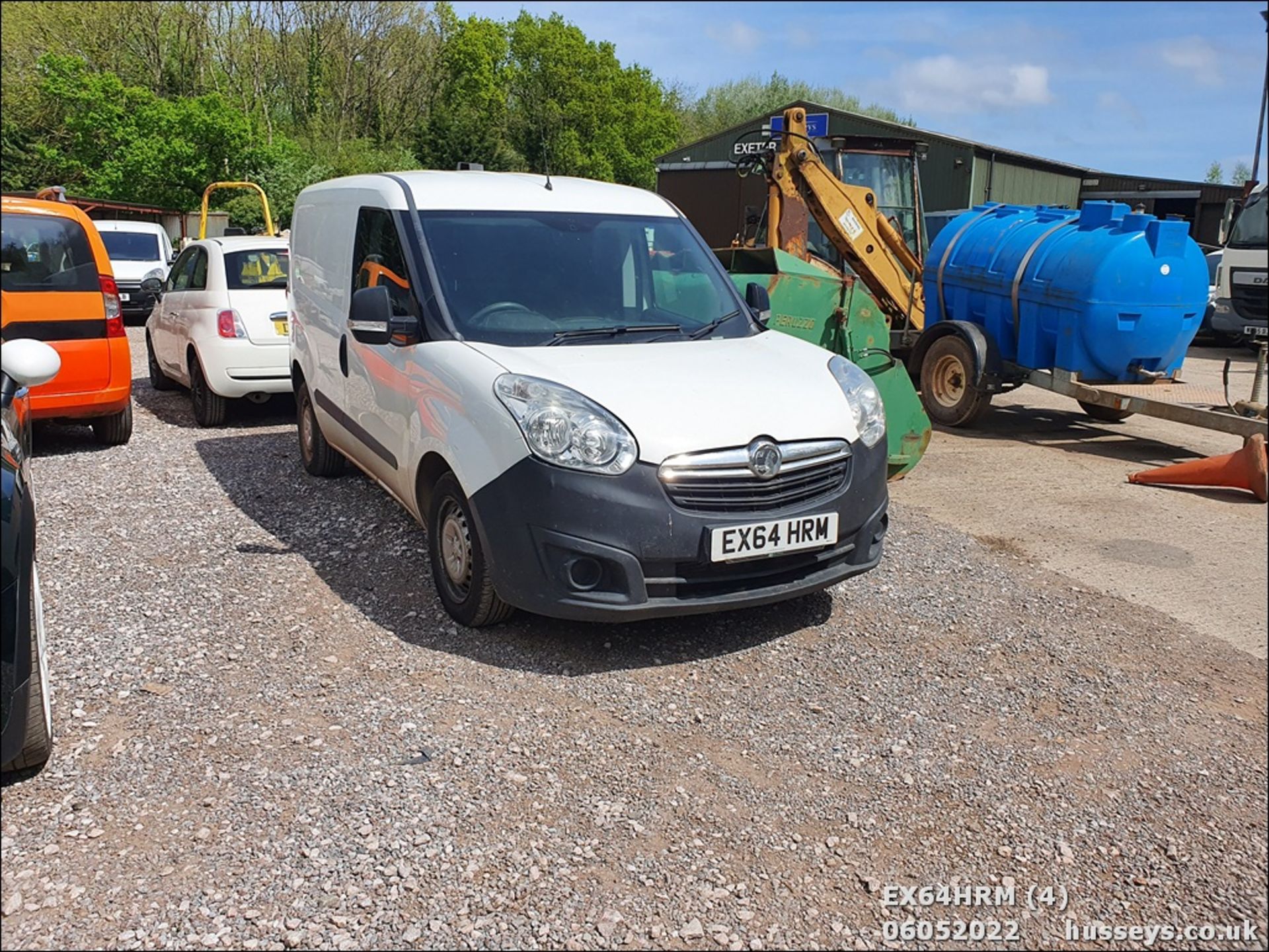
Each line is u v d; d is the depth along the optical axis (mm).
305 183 34625
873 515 4539
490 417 4199
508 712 3859
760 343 5102
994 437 9734
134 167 31062
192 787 3307
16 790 3260
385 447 5258
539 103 61969
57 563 5371
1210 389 9148
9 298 7238
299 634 4504
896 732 3828
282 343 8711
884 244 11258
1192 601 5312
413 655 4309
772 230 10555
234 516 6230
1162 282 8859
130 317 19297
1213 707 4133
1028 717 3982
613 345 4832
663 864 3004
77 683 4004
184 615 4695
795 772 3531
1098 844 3209
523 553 4082
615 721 3822
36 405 7441
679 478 4047
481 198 5375
